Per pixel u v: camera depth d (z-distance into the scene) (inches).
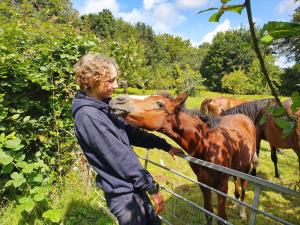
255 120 215.2
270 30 37.6
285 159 319.3
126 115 95.9
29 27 186.1
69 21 213.9
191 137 116.5
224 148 130.7
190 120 116.8
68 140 173.2
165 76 1455.5
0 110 147.9
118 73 86.8
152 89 1338.6
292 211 184.4
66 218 144.2
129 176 76.2
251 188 219.9
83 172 172.1
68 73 172.1
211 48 2062.0
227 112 222.8
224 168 86.6
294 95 46.5
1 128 150.4
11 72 151.8
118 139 77.9
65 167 173.2
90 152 79.9
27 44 177.9
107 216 147.9
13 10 195.0
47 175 163.2
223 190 129.2
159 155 297.7
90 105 78.0
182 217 154.9
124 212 80.3
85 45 174.1
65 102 171.3
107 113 82.4
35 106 167.6
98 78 80.0
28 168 132.4
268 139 212.1
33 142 169.8
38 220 136.8
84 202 156.2
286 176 262.1
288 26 36.4
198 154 121.6
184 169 257.9
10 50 150.6
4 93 148.6
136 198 81.8
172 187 212.5
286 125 46.9
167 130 108.9
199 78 1380.4
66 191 163.0
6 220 135.3
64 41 173.5
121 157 75.4
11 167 131.3
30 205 129.6
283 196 206.4
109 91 84.3
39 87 164.6
